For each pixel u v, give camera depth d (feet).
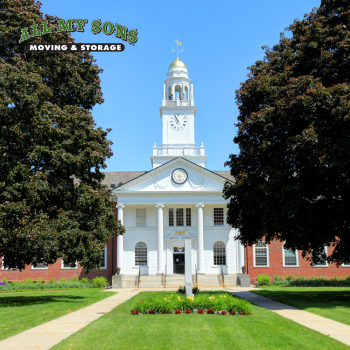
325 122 71.77
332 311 63.41
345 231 75.97
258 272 161.07
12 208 72.02
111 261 161.68
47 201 82.02
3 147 75.56
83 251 80.69
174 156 178.09
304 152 71.10
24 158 79.87
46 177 78.54
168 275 152.25
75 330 48.06
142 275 158.20
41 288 136.36
